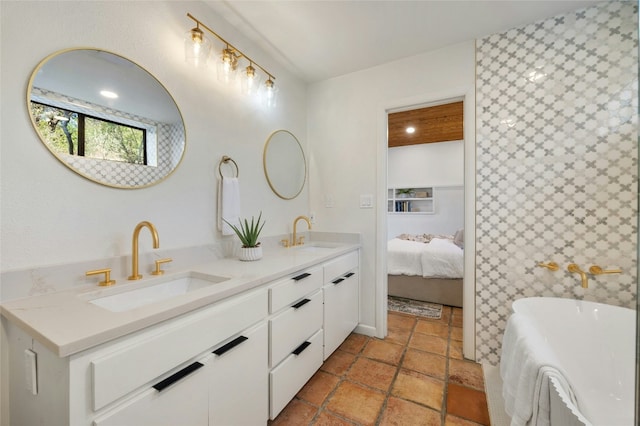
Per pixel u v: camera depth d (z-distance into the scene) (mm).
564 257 1672
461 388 1640
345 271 2080
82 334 655
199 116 1579
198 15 1566
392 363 1912
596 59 1580
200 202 1578
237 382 1085
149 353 780
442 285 3051
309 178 2623
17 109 940
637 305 676
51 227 1014
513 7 1604
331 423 1375
